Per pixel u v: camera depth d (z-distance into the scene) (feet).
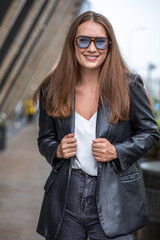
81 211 6.35
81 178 6.41
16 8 29.22
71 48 6.61
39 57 69.00
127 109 6.26
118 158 6.19
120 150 6.07
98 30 6.30
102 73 6.43
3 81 47.62
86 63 6.37
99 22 6.32
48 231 6.48
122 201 6.20
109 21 6.47
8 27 29.84
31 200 18.56
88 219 6.35
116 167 6.25
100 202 6.14
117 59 6.44
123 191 6.26
